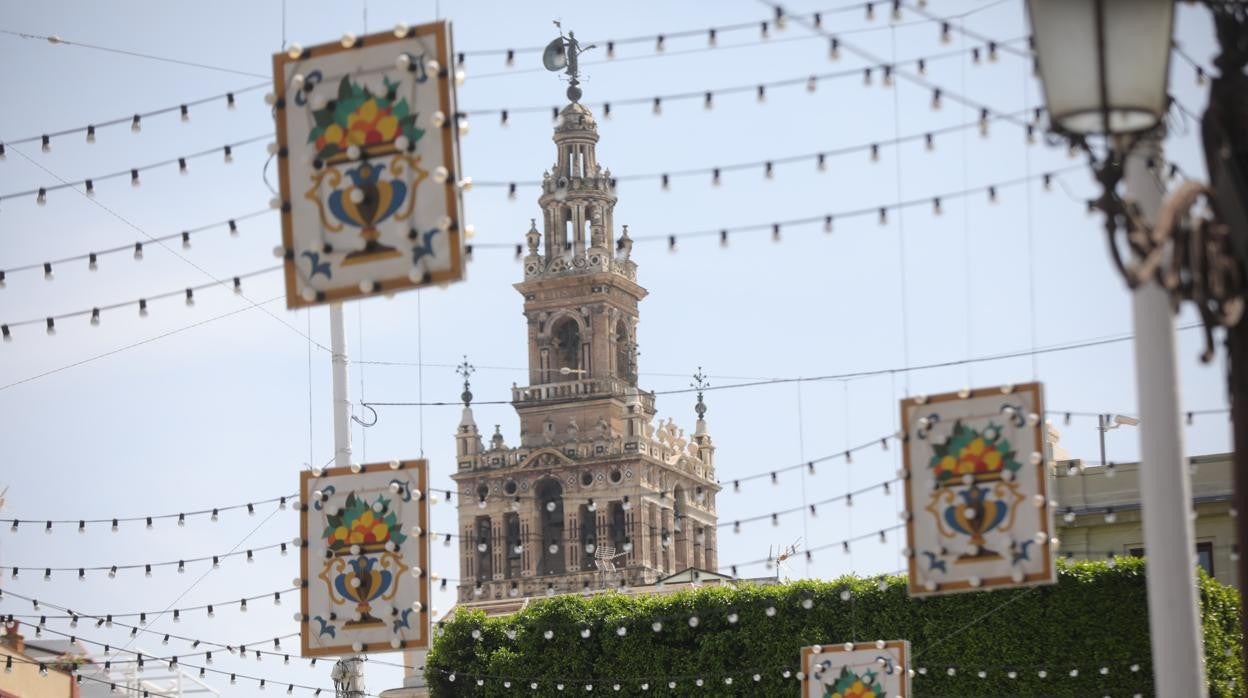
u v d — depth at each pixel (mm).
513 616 140125
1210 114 27219
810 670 71750
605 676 135250
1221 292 25609
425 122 39438
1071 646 117250
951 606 121000
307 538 57906
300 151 40094
